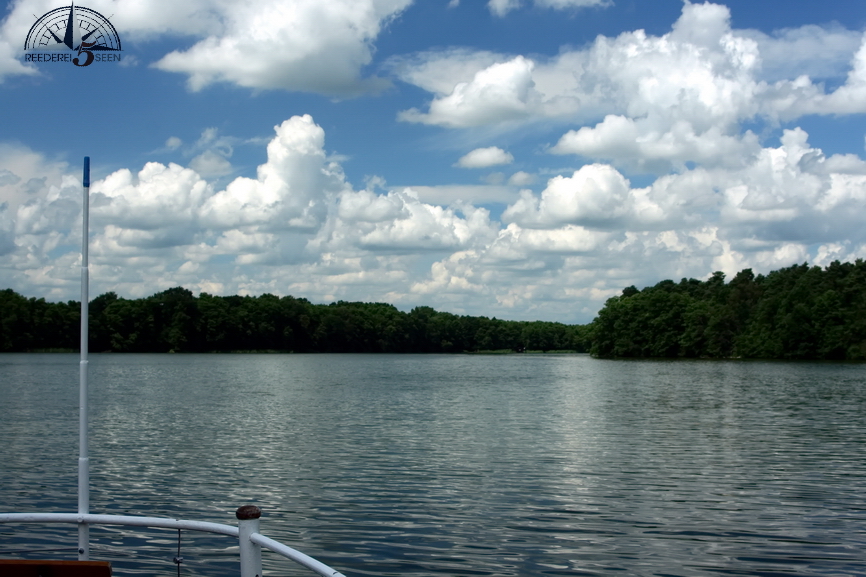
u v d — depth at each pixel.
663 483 21.30
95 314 179.38
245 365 123.50
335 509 18.16
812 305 132.75
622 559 14.32
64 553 14.59
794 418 39.09
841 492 20.12
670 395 56.72
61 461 24.94
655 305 162.75
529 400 52.16
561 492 20.12
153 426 35.41
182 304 185.25
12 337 164.50
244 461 25.05
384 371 105.94
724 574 13.52
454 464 24.39
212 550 14.92
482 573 13.52
